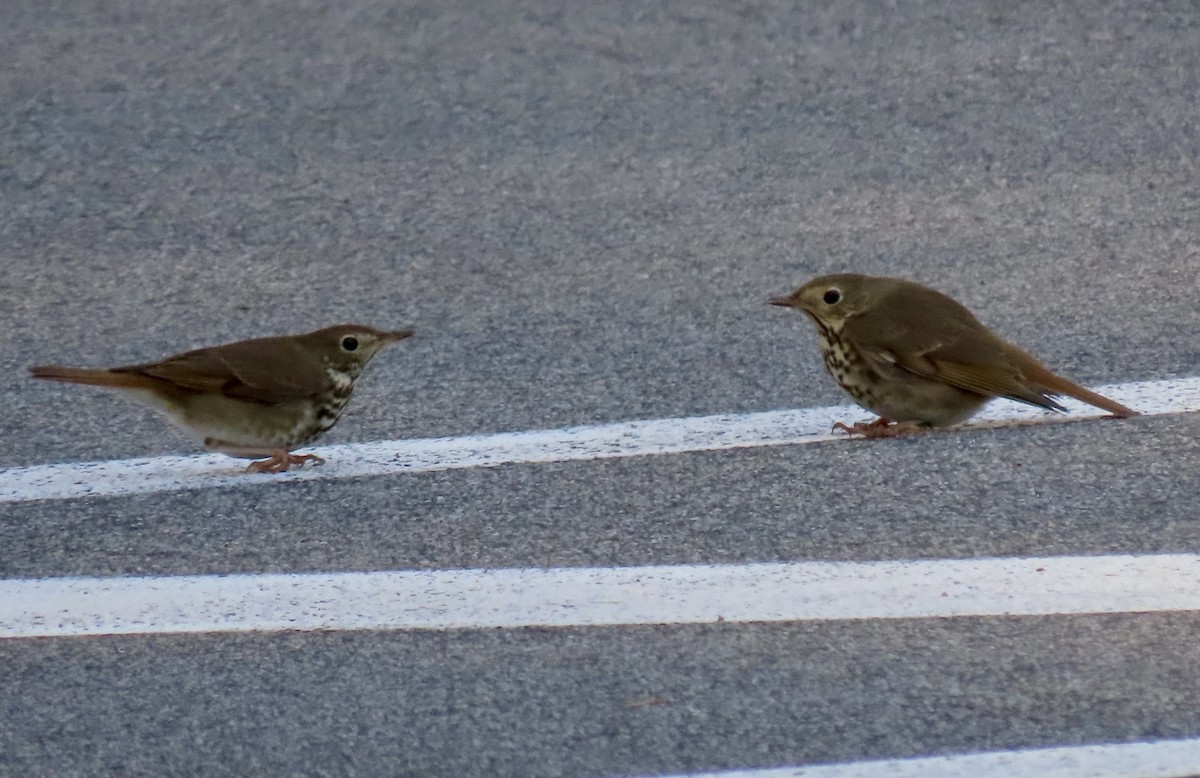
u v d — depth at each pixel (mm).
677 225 16047
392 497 11195
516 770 7914
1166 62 18719
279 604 9695
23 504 11344
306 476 11664
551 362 13570
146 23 21688
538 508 10891
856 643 8945
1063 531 10172
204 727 8430
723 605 9430
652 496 11016
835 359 12203
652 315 14359
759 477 11242
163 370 11688
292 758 8117
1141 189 16094
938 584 9562
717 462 11555
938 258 15094
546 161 17516
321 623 9438
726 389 12977
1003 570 9695
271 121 18719
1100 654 8719
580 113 18516
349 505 11078
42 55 20719
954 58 19203
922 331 11836
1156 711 8156
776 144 17578
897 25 20203
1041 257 14969
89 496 11445
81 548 10562
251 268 15664
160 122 18797
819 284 12250
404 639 9211
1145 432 11648
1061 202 15969
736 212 16234
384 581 9922
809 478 11188
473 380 13320
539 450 11938
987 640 8914
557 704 8477
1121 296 14133
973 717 8180
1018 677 8523
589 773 7855
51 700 8742
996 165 16797
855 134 17672
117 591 9945
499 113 18641
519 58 19984
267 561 10273
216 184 17359
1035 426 11961
